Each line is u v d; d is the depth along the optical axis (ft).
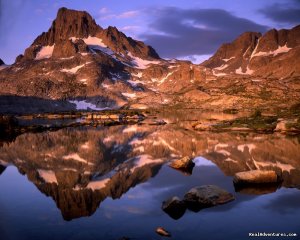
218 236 60.49
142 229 64.49
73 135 289.94
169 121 464.65
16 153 182.39
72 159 159.33
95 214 74.02
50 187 101.04
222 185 97.40
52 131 335.67
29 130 347.56
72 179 112.47
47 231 64.75
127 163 143.74
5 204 82.84
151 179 108.88
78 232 63.93
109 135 284.61
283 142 198.70
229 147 182.50
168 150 181.47
